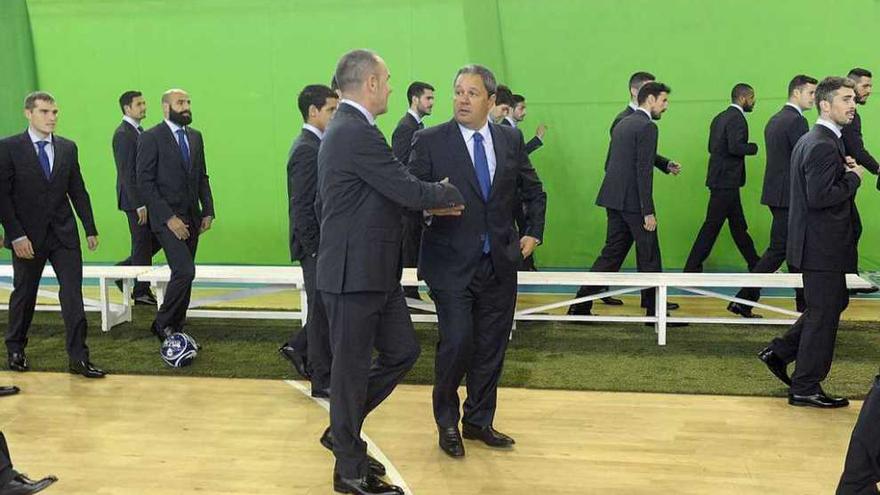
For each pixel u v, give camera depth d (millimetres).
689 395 4305
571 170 7891
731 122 6242
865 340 5348
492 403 3678
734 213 6480
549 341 5391
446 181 3209
